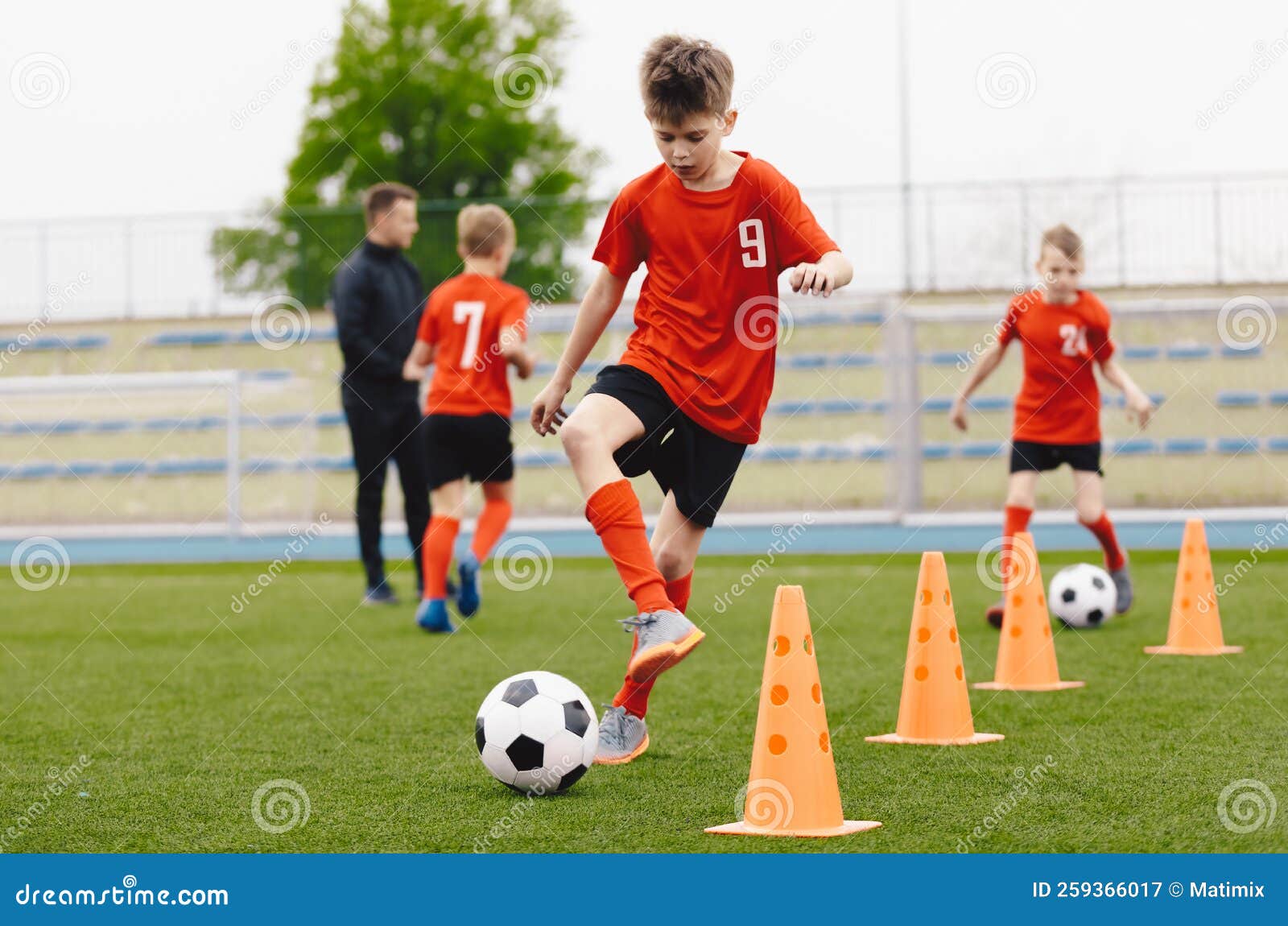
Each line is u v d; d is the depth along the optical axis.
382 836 3.62
